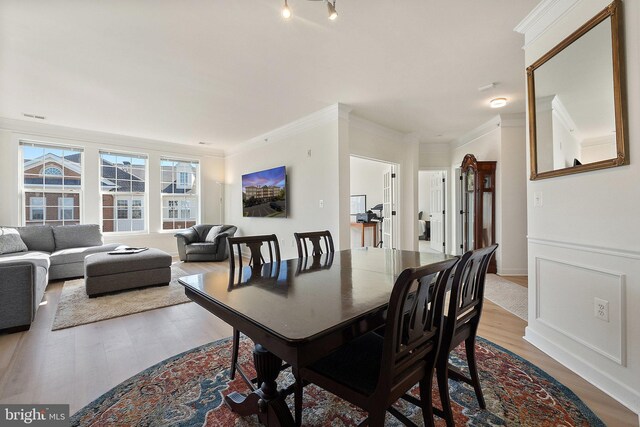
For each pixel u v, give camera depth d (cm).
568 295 197
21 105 386
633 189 155
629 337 158
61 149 500
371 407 101
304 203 462
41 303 324
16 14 207
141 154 582
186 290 152
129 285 365
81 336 245
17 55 262
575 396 165
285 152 497
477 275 153
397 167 531
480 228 465
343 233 404
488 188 462
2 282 246
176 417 152
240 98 367
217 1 196
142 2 196
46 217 487
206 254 567
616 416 149
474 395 169
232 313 114
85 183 517
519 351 218
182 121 462
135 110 407
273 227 536
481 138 491
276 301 123
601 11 166
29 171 473
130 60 272
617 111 158
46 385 178
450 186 608
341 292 136
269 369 131
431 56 269
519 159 441
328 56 268
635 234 154
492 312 296
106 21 216
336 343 102
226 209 688
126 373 192
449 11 208
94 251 445
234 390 174
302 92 349
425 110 415
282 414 127
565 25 194
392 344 97
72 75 301
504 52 262
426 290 112
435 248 686
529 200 233
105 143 536
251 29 227
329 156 413
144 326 266
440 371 133
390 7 203
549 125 209
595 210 176
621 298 161
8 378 185
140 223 584
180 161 637
